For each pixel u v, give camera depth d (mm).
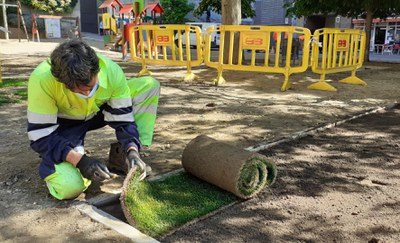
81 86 2197
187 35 9023
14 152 3877
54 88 2494
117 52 17844
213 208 2709
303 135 4566
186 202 2785
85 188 2834
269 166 3031
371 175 3395
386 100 6961
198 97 7105
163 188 2996
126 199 2445
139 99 3180
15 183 3104
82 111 2729
